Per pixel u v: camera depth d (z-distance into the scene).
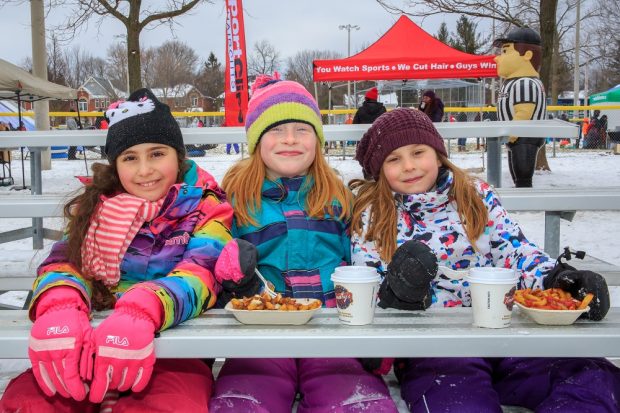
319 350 1.43
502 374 1.87
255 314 1.54
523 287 1.93
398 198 2.15
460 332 1.46
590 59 31.75
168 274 1.76
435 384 1.71
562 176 9.42
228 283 1.74
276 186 2.13
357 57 9.88
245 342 1.43
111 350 1.38
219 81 47.31
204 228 1.91
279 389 1.72
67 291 1.58
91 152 18.97
